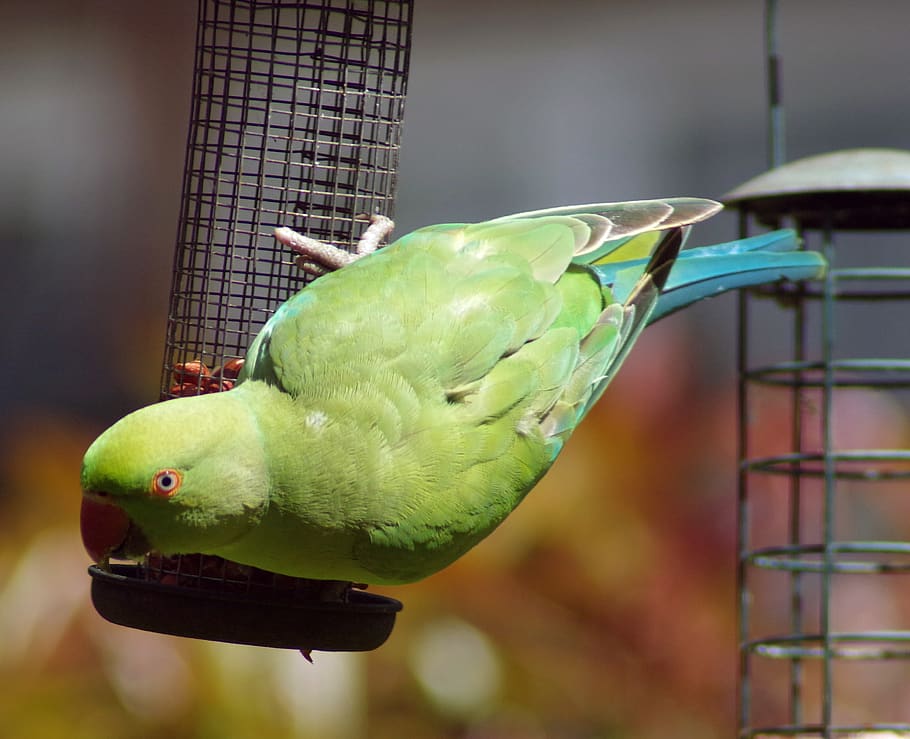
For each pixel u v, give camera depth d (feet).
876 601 39.96
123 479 19.03
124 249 58.23
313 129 24.97
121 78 59.16
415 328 21.54
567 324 23.66
